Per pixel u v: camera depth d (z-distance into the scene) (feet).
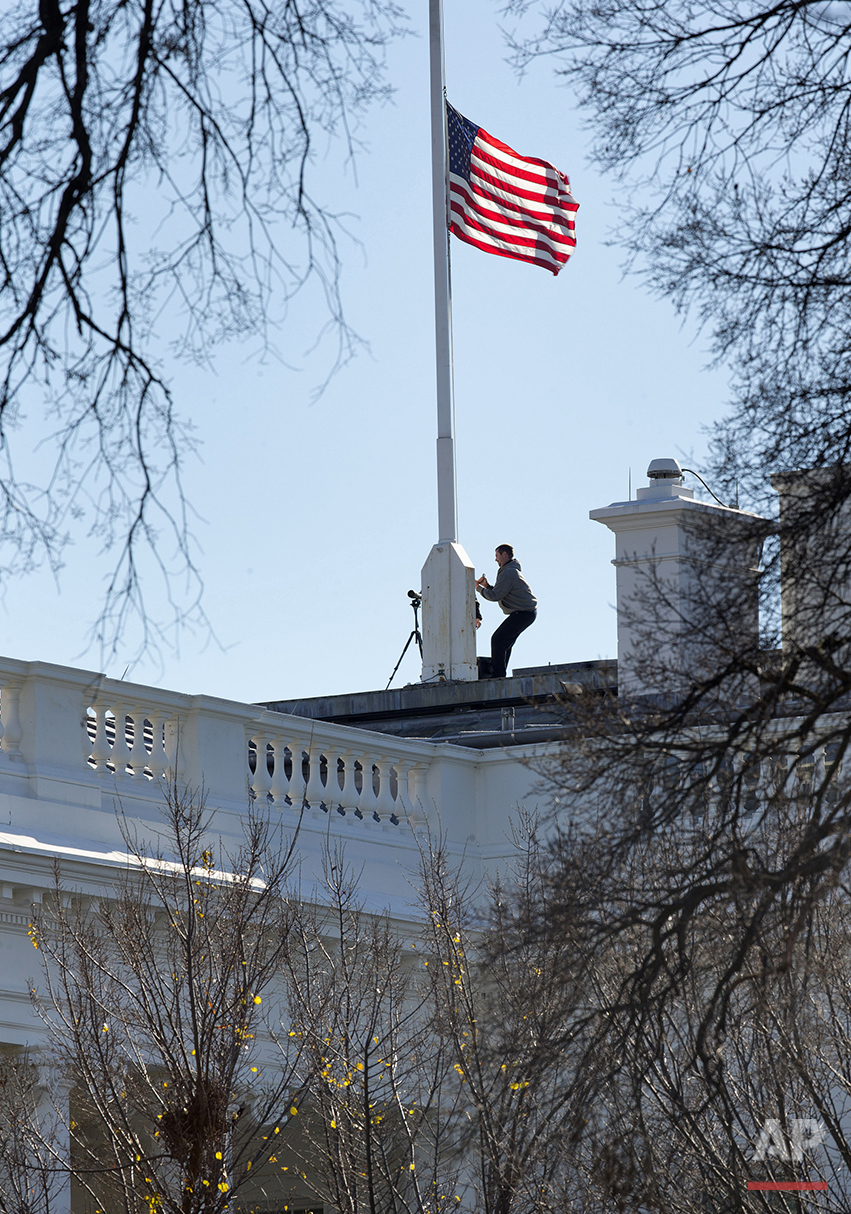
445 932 134.31
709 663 72.84
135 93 46.55
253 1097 133.90
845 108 65.31
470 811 173.27
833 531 66.54
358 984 138.21
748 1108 106.42
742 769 68.85
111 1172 123.65
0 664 133.08
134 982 131.03
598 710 74.54
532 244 225.56
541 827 164.14
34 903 128.26
